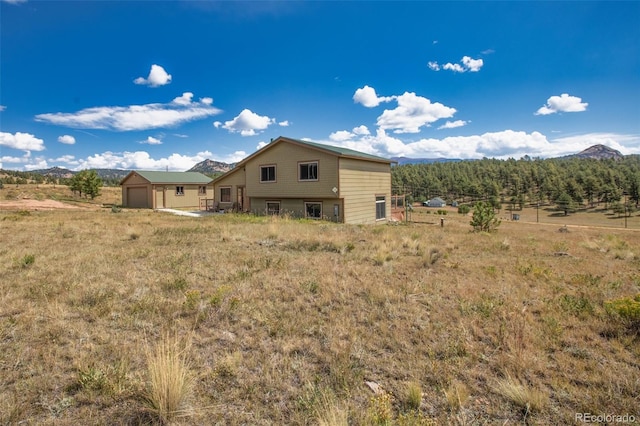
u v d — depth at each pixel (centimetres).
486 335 372
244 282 546
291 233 1066
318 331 377
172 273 592
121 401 255
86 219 1508
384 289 521
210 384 279
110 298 458
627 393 270
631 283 586
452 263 709
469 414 249
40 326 373
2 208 2162
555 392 273
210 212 2469
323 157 1738
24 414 239
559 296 503
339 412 236
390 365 313
